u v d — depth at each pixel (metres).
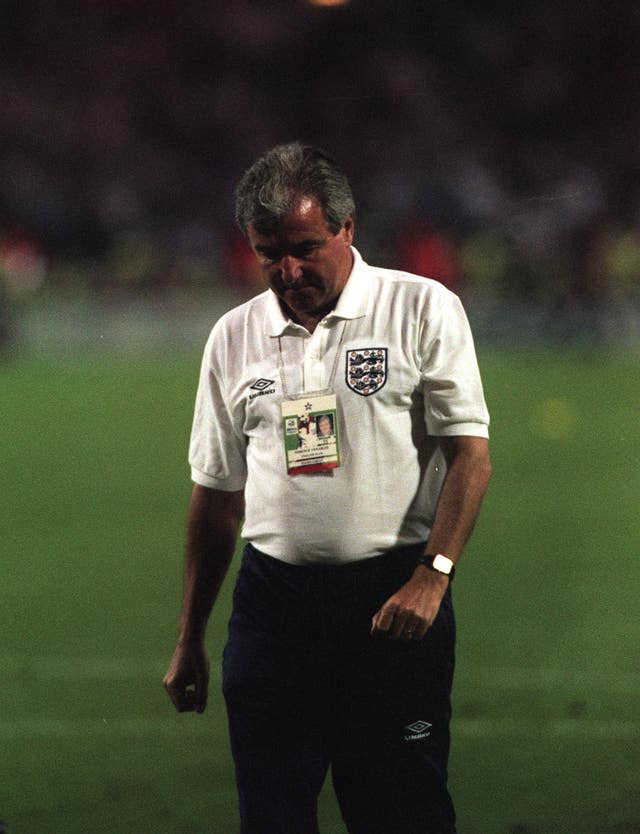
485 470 12.60
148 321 102.94
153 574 34.25
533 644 27.20
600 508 42.03
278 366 12.84
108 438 59.38
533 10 134.38
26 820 18.78
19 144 120.94
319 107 129.50
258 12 132.88
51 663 26.50
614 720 22.77
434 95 131.12
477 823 18.59
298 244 12.20
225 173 123.62
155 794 19.84
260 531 13.02
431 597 12.24
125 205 117.19
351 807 13.10
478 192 116.00
